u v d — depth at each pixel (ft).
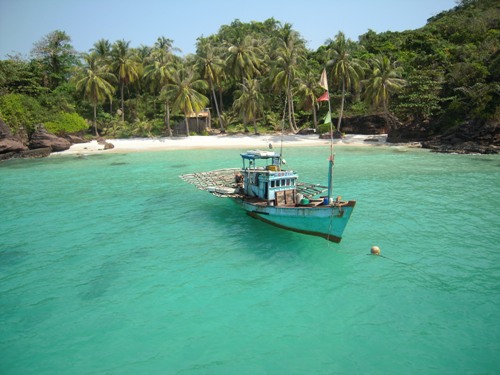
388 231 68.23
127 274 54.13
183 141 213.66
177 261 58.08
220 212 83.76
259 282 50.80
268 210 67.72
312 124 246.47
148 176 125.70
